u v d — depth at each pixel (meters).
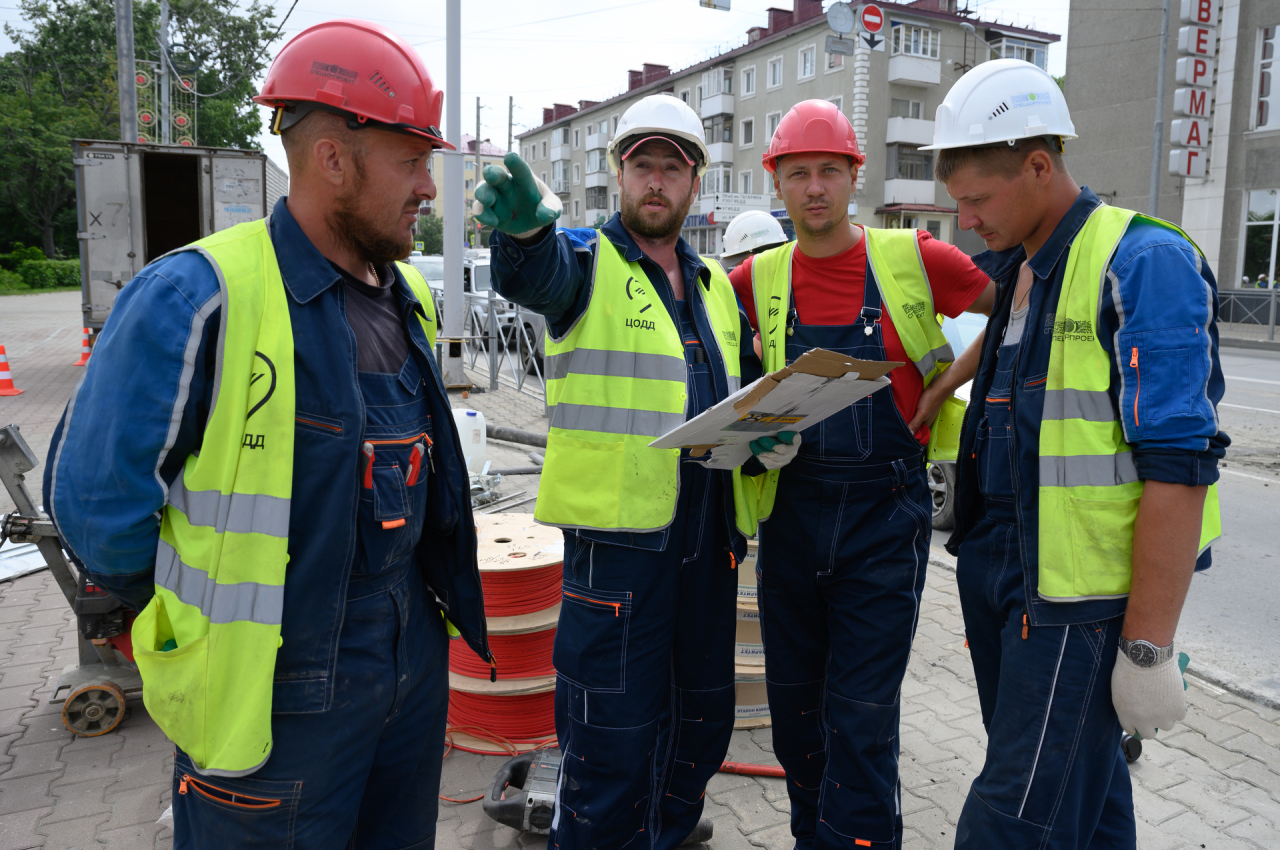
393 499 1.59
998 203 1.86
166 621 1.45
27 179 48.09
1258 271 20.52
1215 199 21.11
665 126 2.16
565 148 63.72
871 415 2.35
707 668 2.39
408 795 1.81
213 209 10.48
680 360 2.23
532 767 2.80
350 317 1.59
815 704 2.56
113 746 3.21
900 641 2.33
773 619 2.54
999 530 1.98
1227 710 3.58
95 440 1.34
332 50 1.47
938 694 3.67
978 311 2.51
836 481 2.36
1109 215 1.78
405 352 1.72
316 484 1.46
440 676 1.84
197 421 1.42
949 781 3.03
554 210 1.82
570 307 2.18
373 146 1.50
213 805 1.46
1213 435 1.59
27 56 50.41
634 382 2.18
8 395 10.58
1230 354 16.45
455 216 10.34
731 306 2.50
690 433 1.90
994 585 1.98
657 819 2.46
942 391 2.49
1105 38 23.75
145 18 44.38
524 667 3.20
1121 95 23.47
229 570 1.41
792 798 2.63
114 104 46.16
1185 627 4.49
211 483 1.42
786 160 2.37
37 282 42.06
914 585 2.36
